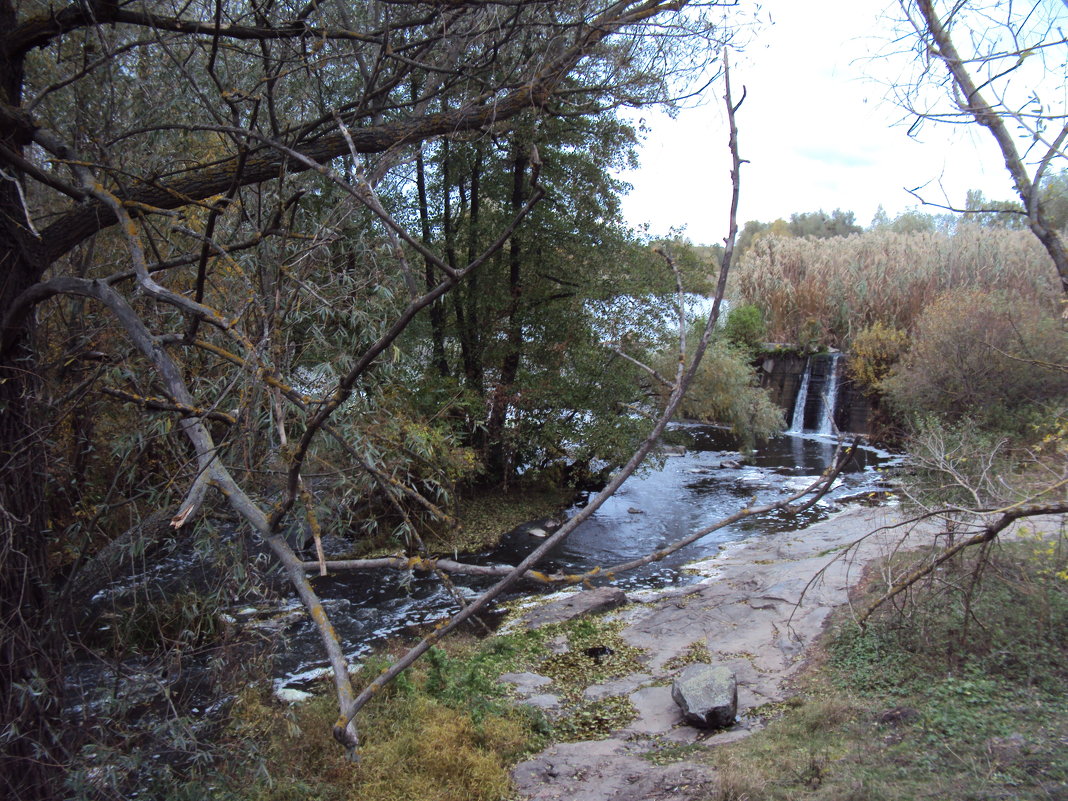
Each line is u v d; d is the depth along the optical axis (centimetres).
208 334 407
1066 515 623
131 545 446
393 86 444
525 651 889
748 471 1975
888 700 612
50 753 424
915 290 2358
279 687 779
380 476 240
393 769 600
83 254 598
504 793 581
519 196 1524
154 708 527
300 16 439
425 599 1086
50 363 460
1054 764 441
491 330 1596
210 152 635
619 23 395
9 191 420
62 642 457
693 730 666
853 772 487
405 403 656
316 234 328
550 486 1750
